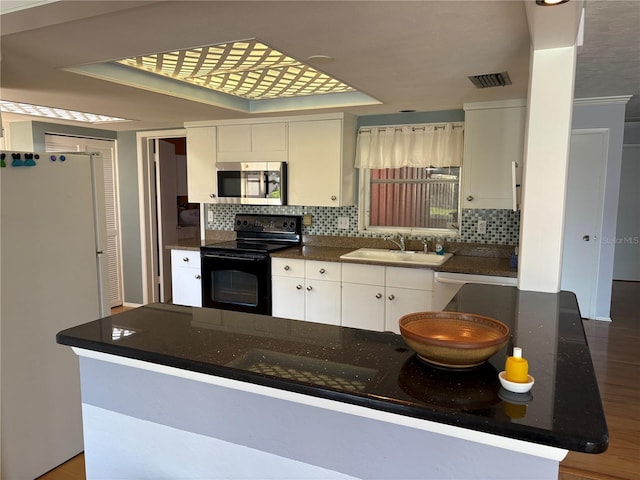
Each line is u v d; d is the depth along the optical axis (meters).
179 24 1.88
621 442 2.60
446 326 1.47
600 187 4.75
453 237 4.08
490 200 3.60
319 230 4.54
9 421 2.29
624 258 6.96
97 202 2.74
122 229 5.47
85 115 4.25
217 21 1.85
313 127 4.10
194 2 1.66
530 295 2.27
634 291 6.30
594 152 4.72
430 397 1.11
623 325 4.75
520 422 0.99
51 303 2.48
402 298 3.64
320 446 1.29
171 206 5.66
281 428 1.34
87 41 2.10
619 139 4.60
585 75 3.65
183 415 1.50
